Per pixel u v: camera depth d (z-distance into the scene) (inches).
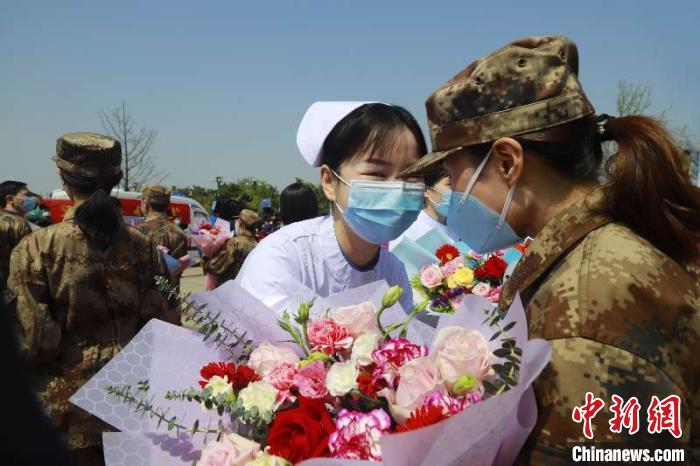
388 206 87.3
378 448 47.1
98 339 117.3
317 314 69.4
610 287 45.3
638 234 50.8
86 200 125.6
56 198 702.5
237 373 58.5
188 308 64.6
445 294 137.8
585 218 51.9
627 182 50.8
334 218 94.7
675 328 45.3
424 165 61.5
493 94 55.6
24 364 24.0
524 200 56.8
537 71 54.6
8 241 197.8
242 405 54.9
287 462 51.2
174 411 62.8
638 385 43.2
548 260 52.0
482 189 58.1
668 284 46.1
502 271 140.6
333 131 89.3
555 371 45.1
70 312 114.6
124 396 60.1
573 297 46.3
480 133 56.2
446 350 51.2
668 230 50.4
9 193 270.4
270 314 66.1
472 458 47.6
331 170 91.1
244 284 86.9
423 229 160.1
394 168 88.0
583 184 56.4
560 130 54.2
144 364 65.0
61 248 114.2
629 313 44.6
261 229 518.9
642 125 52.5
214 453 53.3
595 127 56.6
